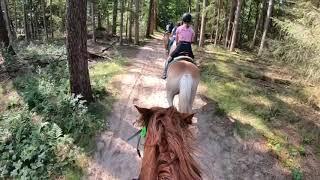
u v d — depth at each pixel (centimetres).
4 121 450
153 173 118
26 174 366
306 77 574
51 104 465
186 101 356
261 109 500
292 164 392
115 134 432
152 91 557
